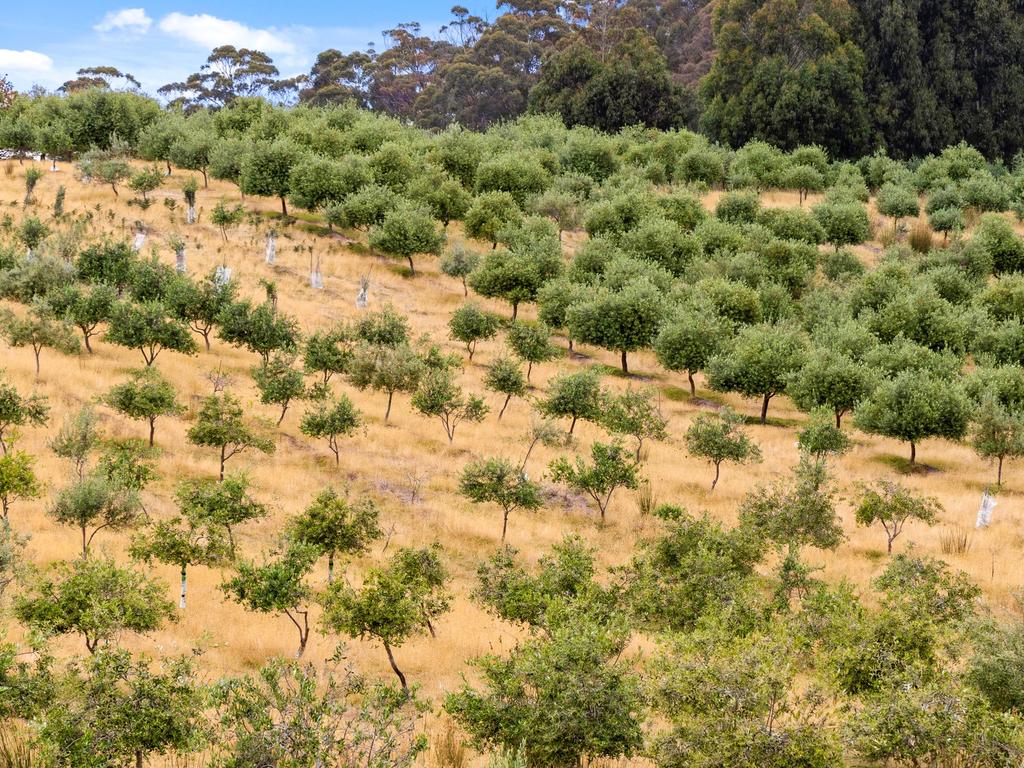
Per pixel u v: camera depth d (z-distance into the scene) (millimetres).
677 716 16266
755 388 49969
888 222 94500
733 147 126188
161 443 37469
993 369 51438
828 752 15055
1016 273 70312
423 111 169250
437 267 71938
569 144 102812
